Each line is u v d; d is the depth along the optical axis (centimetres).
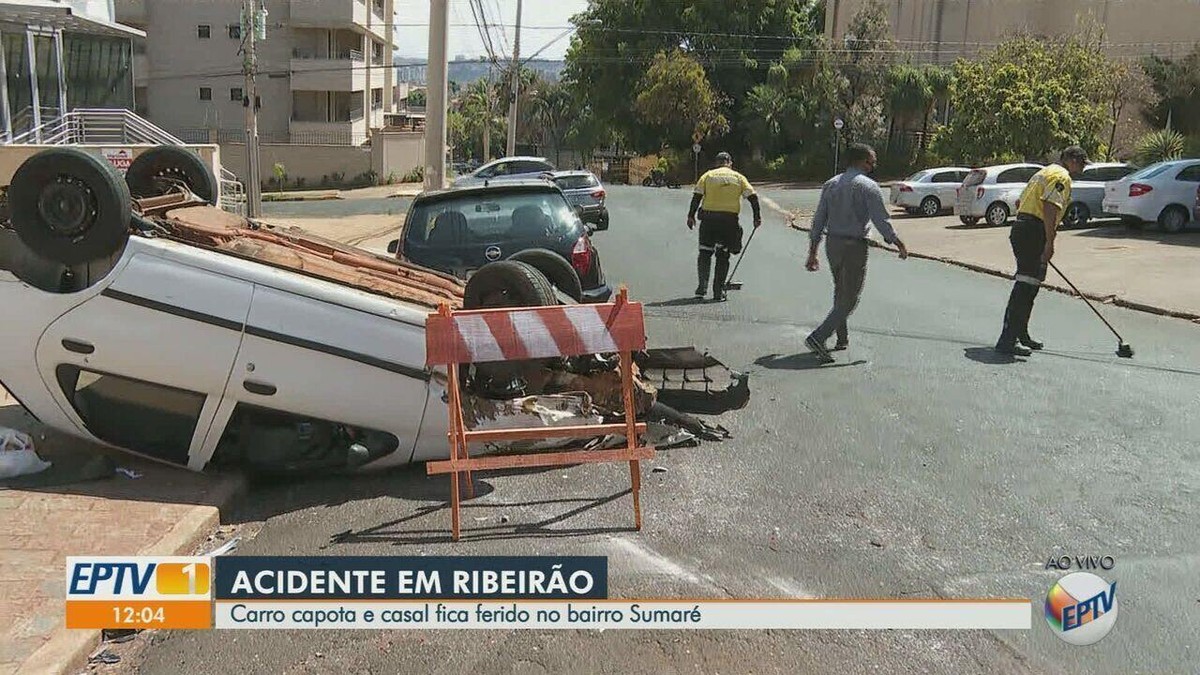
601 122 6488
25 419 642
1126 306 1177
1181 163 2034
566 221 832
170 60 5488
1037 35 4591
